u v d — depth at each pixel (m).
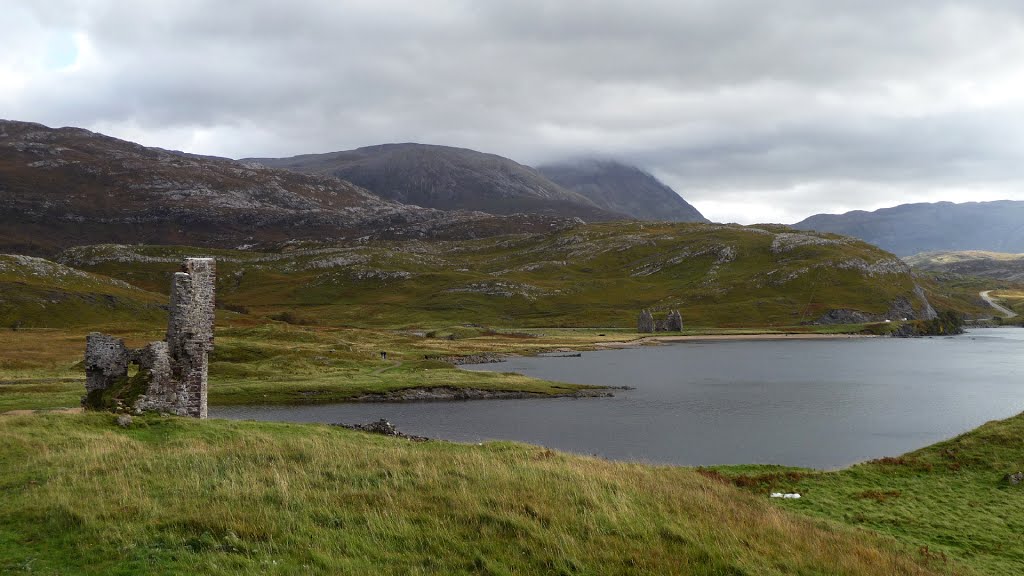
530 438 57.16
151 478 19.62
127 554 14.12
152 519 16.03
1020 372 111.12
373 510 17.33
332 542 15.20
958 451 34.91
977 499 28.06
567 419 66.44
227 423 32.66
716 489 26.12
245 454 23.06
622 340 178.25
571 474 22.70
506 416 67.69
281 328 118.81
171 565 13.70
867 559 18.52
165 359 34.81
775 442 56.38
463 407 72.75
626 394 84.56
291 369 86.88
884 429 62.47
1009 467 31.95
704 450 53.19
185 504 17.08
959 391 88.62
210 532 15.46
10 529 15.55
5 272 158.38
